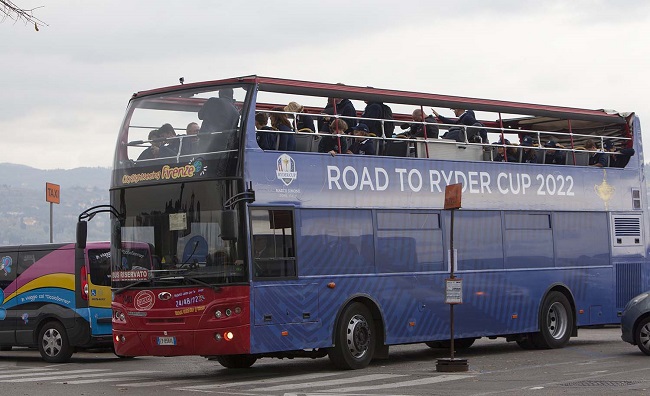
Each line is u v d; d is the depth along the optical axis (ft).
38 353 93.35
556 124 87.81
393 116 75.05
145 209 64.85
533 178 82.43
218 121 63.87
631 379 58.59
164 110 65.77
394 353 83.15
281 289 64.44
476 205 77.87
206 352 62.39
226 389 58.49
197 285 62.80
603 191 87.71
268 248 63.98
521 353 79.56
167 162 64.64
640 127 91.40
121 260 65.16
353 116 71.36
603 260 86.99
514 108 82.53
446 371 65.26
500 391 54.54
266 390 57.41
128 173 65.82
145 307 63.87
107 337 83.15
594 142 89.15
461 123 79.05
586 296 85.40
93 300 82.84
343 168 69.15
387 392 55.21
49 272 84.28
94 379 66.95
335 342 67.67
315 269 66.64
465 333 76.23
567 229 84.48
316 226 66.95
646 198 90.94
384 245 71.10
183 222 63.62
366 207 70.23
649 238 90.74
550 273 82.74
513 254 80.12
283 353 69.10
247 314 62.39
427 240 74.13
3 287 86.17
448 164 76.33
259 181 63.82
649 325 73.67
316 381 61.62
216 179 63.05
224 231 61.16
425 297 73.46
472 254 77.15
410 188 73.31
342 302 68.03
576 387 55.31
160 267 63.82
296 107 67.67
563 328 83.35
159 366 77.56
